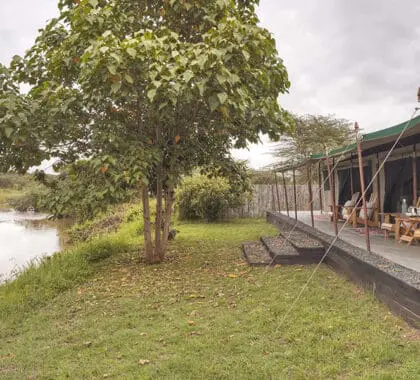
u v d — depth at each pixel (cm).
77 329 440
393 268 475
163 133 733
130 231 1300
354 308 453
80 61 569
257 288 554
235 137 780
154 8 700
